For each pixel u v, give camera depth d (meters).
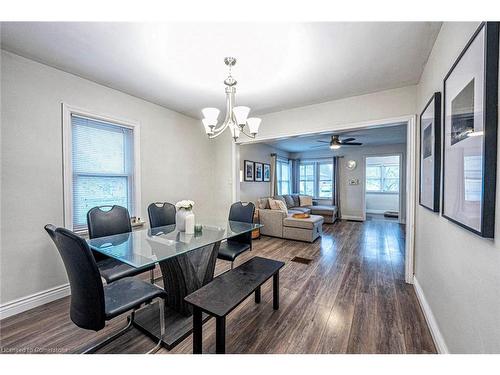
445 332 1.45
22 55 1.99
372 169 9.04
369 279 2.71
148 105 3.14
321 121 3.17
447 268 1.43
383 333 1.72
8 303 1.95
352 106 2.94
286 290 2.44
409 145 2.58
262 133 3.72
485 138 0.88
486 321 0.94
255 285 1.65
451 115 1.28
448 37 1.45
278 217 4.77
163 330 1.60
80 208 2.51
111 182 2.81
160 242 1.96
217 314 1.30
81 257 1.17
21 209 2.02
